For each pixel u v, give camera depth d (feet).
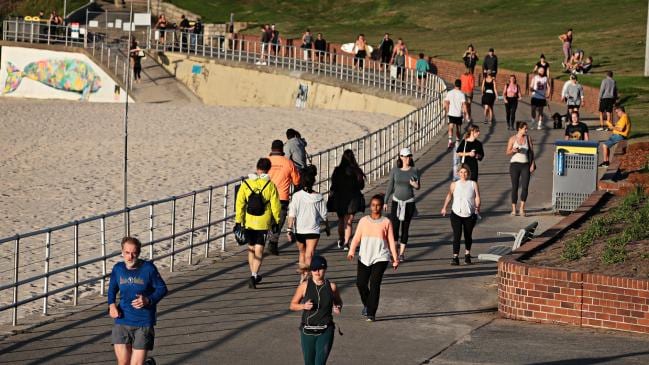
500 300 89.92
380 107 294.46
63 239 134.92
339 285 100.17
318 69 329.11
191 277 104.17
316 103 324.60
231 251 117.29
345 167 114.52
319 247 116.98
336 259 111.34
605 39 353.92
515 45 363.76
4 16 527.81
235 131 257.14
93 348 80.18
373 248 87.35
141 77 380.37
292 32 454.40
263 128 262.26
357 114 289.12
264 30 363.97
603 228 102.27
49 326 86.84
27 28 411.54
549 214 135.44
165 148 229.45
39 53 398.42
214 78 369.09
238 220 99.66
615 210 113.19
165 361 76.84
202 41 406.41
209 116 289.33
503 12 451.12
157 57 390.63
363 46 337.11
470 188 108.17
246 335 83.66
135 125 270.87
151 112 301.43
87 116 291.99
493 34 400.06
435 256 113.19
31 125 272.92
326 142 237.45
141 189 177.58
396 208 110.32
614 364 75.25
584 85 258.37
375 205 87.15
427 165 175.94
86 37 395.55
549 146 191.31
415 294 97.09
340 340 82.43
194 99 372.17
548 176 162.61
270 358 77.71
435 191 152.66
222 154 221.46
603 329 84.99
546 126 219.82
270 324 86.94
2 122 278.87
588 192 132.77
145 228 141.49
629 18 391.45
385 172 174.09
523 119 235.20
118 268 67.36
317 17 492.13
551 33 382.01
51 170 200.75
